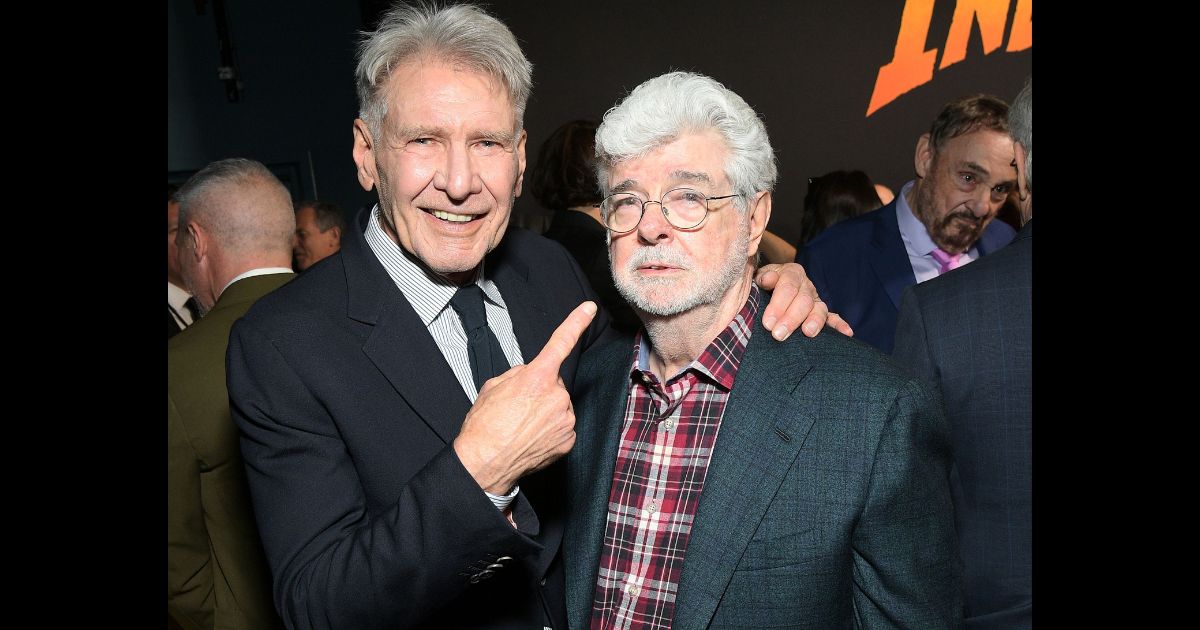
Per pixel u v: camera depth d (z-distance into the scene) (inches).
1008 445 56.4
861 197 137.9
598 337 69.2
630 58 270.8
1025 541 55.9
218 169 84.9
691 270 50.9
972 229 101.2
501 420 46.0
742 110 52.4
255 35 242.5
